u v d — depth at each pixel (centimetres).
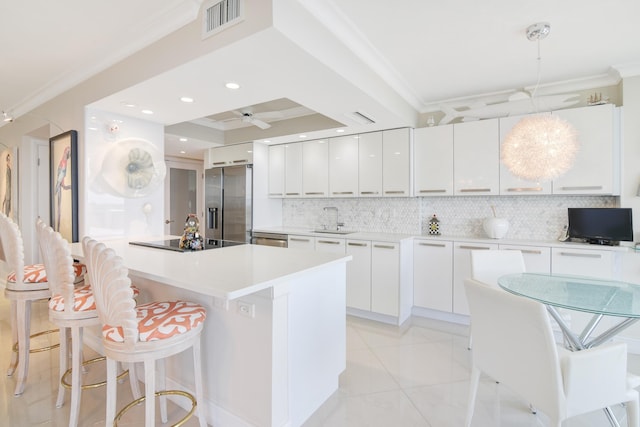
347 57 220
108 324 137
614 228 261
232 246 255
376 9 195
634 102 266
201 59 188
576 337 192
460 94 341
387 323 333
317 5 186
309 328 181
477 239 319
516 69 279
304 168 436
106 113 290
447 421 180
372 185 379
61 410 183
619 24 210
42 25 212
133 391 188
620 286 193
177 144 462
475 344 162
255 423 158
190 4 186
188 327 146
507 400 199
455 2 189
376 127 360
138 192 305
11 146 425
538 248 285
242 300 160
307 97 254
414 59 261
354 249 352
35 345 264
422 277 346
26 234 396
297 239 396
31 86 317
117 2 188
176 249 234
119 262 130
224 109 284
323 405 193
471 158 328
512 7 193
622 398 132
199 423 164
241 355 162
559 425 122
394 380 223
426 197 383
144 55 222
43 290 204
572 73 286
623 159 268
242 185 446
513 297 133
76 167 285
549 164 193
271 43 170
